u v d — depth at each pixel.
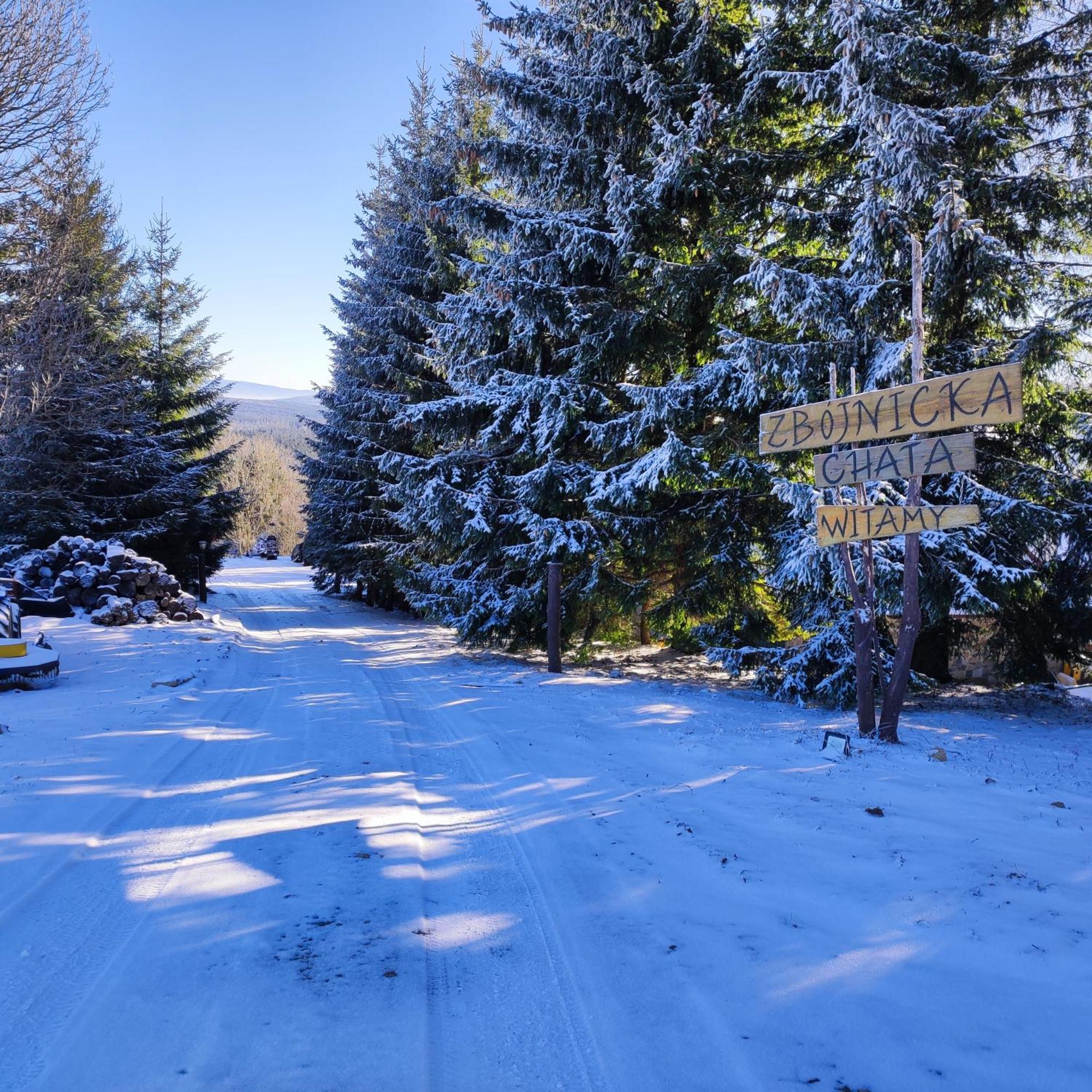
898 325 8.95
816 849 3.98
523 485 12.05
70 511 21.17
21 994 2.65
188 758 5.91
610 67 11.35
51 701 8.03
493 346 13.70
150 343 25.00
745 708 8.75
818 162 10.26
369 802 4.86
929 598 8.68
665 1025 2.46
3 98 13.06
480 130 19.33
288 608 26.56
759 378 9.00
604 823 4.48
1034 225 9.13
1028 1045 2.30
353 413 23.33
